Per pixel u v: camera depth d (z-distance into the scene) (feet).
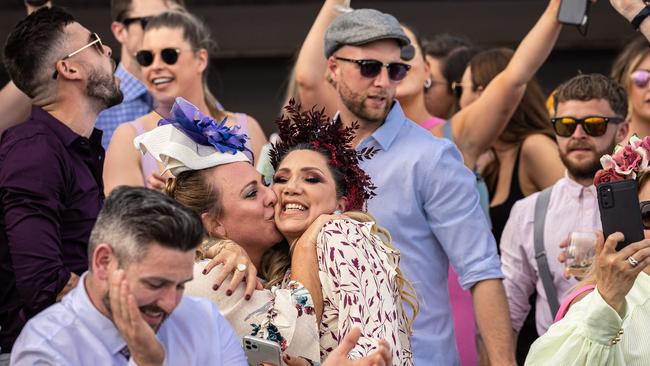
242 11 53.06
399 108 27.84
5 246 23.99
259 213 21.98
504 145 34.65
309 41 30.55
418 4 52.80
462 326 30.07
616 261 20.95
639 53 33.83
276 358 20.12
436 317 27.35
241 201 21.85
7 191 23.81
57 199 24.22
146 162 30.42
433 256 27.50
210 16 53.01
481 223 27.43
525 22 52.44
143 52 31.94
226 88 54.90
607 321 21.17
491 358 26.81
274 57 53.72
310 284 21.11
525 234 30.89
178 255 17.48
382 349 19.24
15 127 24.85
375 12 27.50
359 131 27.71
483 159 35.04
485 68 35.53
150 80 32.07
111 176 30.45
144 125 31.04
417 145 27.37
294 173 22.22
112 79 25.71
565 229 30.01
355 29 27.12
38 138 24.45
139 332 17.30
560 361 21.52
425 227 27.37
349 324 20.62
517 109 34.55
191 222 17.62
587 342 21.38
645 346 21.91
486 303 26.94
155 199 17.71
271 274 22.45
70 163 24.77
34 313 23.50
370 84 27.14
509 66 31.01
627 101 30.37
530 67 30.63
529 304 31.71
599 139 29.68
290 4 53.11
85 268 24.91
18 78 25.29
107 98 25.62
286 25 52.95
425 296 27.22
